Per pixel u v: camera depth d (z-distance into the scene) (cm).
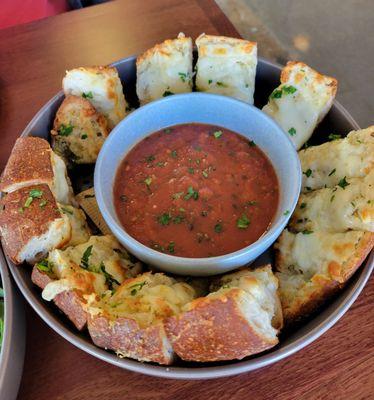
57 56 34
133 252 22
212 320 19
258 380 21
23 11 44
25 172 23
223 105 27
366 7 53
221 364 20
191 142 27
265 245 21
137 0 37
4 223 22
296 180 23
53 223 22
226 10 53
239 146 26
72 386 21
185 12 36
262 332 19
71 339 20
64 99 28
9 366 20
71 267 21
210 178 25
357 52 49
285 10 53
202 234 23
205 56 29
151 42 34
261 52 49
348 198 23
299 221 25
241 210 24
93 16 36
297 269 24
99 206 22
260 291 21
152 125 27
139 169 26
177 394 21
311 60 48
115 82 28
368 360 21
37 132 27
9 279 22
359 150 24
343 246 22
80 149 28
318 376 21
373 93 45
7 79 33
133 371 21
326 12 53
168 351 20
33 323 22
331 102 28
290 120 28
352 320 22
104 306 20
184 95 26
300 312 22
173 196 24
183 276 23
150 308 20
